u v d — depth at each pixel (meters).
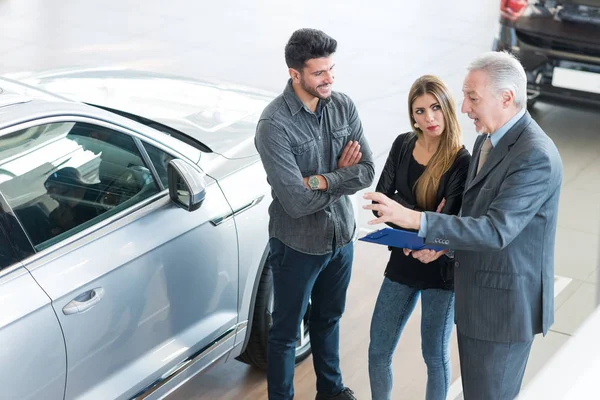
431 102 2.92
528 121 2.63
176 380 3.27
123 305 2.94
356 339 4.17
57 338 2.71
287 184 3.07
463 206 2.82
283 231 3.26
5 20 9.30
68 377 2.79
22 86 3.20
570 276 4.61
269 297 3.68
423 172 3.07
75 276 2.76
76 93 4.18
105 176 3.00
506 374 2.80
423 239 2.67
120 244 2.94
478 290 2.72
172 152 3.31
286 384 3.46
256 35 9.02
